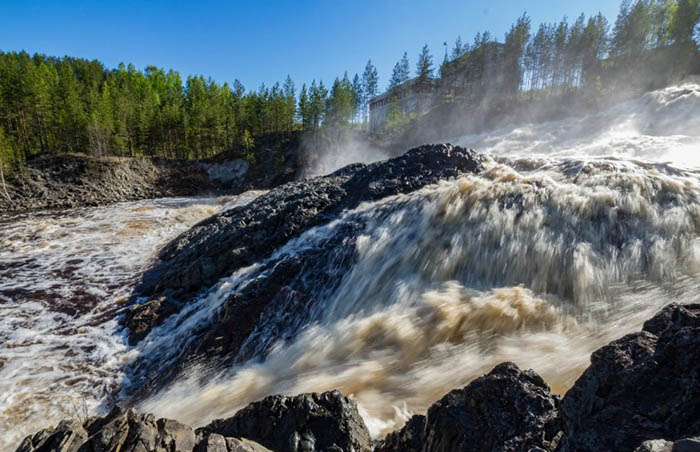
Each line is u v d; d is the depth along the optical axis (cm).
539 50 5894
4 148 3891
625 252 673
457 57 6556
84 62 8819
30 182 3850
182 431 340
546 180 945
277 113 6169
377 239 945
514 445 267
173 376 721
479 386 330
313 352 675
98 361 809
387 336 657
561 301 640
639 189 799
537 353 541
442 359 583
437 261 809
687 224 678
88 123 4872
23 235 1911
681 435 199
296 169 5281
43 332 922
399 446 375
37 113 4859
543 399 293
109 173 4369
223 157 5344
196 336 826
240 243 1152
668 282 599
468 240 820
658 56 4753
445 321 647
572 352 527
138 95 6456
